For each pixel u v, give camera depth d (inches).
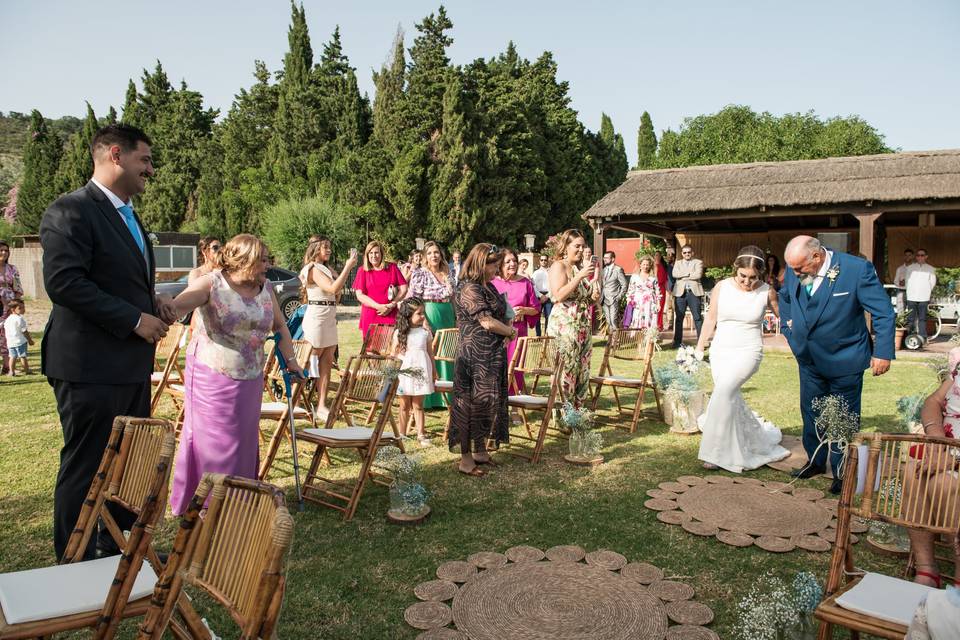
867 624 88.5
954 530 97.2
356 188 1417.3
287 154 1599.4
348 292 1156.5
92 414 128.0
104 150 131.6
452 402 218.1
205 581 76.6
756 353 218.1
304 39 1843.0
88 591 90.2
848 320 199.6
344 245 1182.9
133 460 101.3
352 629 122.4
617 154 2304.4
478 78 1528.1
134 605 87.0
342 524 172.6
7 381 375.2
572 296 260.5
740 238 791.1
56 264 122.0
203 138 1921.8
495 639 119.0
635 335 291.1
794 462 227.1
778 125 1401.3
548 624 124.0
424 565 148.9
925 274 527.5
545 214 1547.7
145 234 141.5
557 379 232.5
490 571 144.4
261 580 64.4
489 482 206.7
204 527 76.2
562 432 269.6
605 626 123.3
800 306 204.8
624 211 607.5
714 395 220.7
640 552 156.6
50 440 248.2
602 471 219.1
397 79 1712.6
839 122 1352.1
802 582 100.5
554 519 176.6
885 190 532.4
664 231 797.2
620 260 1241.4
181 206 1851.6
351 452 239.3
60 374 127.1
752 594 132.7
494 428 215.0
